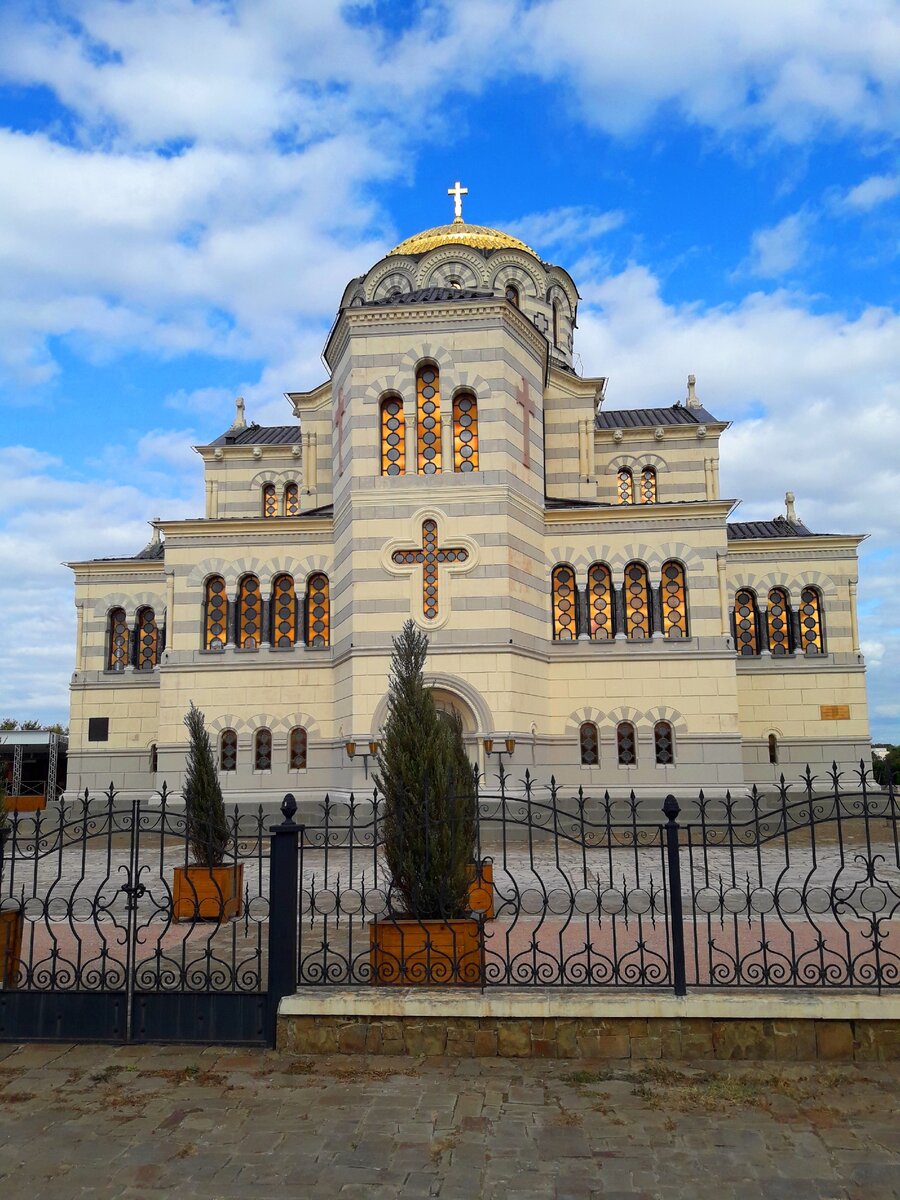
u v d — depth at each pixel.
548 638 29.56
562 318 37.94
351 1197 6.38
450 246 34.97
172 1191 6.47
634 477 37.59
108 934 13.20
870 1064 8.62
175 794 29.48
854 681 34.09
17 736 44.84
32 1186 6.56
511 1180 6.58
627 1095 7.99
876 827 25.67
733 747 28.64
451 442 27.91
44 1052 9.18
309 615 30.59
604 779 28.84
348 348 28.95
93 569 36.03
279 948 9.34
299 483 37.62
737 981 9.27
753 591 34.94
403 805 10.23
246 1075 8.52
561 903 14.68
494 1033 8.95
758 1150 7.01
